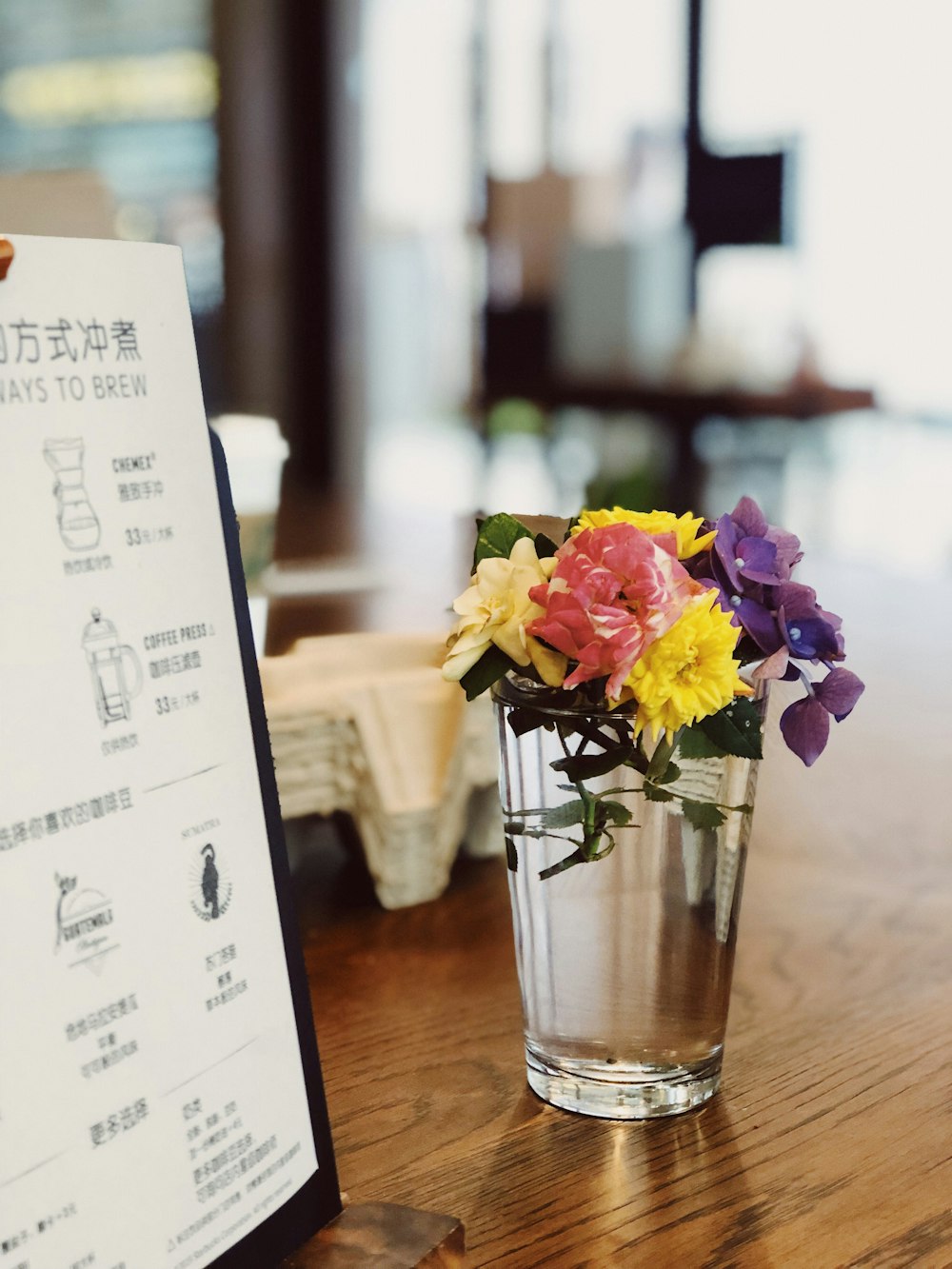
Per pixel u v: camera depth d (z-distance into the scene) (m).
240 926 0.43
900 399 3.61
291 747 0.84
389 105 4.54
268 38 4.59
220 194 4.73
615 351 4.25
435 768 0.86
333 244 4.71
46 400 0.38
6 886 0.36
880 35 3.43
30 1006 0.36
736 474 4.01
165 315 0.42
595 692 0.55
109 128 4.74
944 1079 0.64
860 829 1.02
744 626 0.56
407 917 0.84
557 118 4.23
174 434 0.42
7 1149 0.35
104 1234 0.37
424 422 4.74
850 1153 0.57
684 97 3.91
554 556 0.60
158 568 0.41
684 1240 0.50
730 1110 0.61
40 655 0.37
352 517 2.38
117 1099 0.38
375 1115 0.60
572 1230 0.51
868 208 3.56
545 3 4.17
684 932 0.58
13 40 4.70
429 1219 0.47
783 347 3.85
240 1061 0.42
